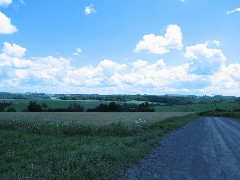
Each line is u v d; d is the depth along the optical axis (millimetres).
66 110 108875
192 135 30938
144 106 128250
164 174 11602
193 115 102062
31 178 9391
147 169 12469
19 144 19734
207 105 170750
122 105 130750
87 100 152625
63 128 29000
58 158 12930
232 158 15938
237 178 11117
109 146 17594
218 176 11398
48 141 22250
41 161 12688
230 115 109500
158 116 62719
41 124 30641
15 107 107438
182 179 10805
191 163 14172
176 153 17453
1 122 32250
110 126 29906
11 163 12836
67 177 9812
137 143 20312
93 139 24422
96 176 10422
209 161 14844
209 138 27688
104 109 115938
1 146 18578
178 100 189750
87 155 13281
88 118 44781
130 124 31688
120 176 11070
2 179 9281
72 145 19234
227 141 25031
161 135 29609
